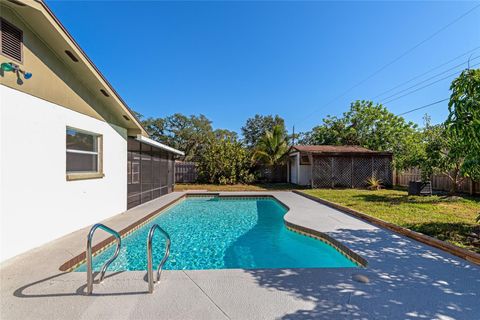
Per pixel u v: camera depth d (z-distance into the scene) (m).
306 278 2.90
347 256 4.04
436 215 6.34
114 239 4.83
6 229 3.56
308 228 5.43
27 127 3.96
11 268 3.22
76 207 5.19
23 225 3.85
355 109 23.03
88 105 5.62
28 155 3.96
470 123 3.72
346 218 6.50
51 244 4.25
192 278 2.89
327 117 24.78
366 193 11.57
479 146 3.81
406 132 19.41
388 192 11.93
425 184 10.27
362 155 14.65
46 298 2.44
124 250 4.96
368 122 21.84
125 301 2.38
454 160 8.30
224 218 8.02
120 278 2.89
